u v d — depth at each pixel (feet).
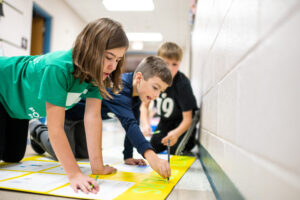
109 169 3.04
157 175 2.97
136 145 3.04
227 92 1.99
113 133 11.80
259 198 1.12
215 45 2.94
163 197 2.07
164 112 5.65
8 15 8.49
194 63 8.38
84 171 3.14
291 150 0.80
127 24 16.52
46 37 12.61
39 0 11.27
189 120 4.99
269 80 1.02
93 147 2.98
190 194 2.33
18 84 3.06
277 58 0.94
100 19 2.64
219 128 2.37
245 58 1.43
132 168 3.44
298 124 0.76
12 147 3.57
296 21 0.78
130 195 2.09
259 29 1.17
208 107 3.54
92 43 2.49
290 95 0.82
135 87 3.76
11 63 3.18
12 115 3.48
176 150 5.05
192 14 8.95
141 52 21.49
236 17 1.71
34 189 2.19
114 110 3.37
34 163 3.62
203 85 4.68
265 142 1.05
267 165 1.02
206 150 3.48
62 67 2.50
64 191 2.16
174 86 5.36
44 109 3.12
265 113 1.06
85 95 3.14
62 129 2.48
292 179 0.79
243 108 1.46
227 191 1.82
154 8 13.93
